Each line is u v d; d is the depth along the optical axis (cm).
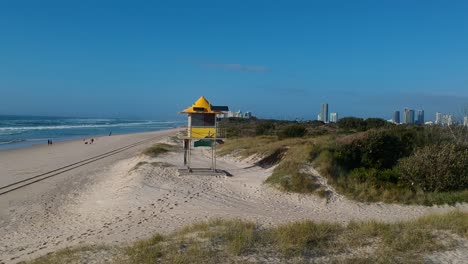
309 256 774
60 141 5466
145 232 1128
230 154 2767
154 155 2762
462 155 1706
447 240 858
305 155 1895
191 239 867
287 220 1238
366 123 4828
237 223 1006
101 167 2678
